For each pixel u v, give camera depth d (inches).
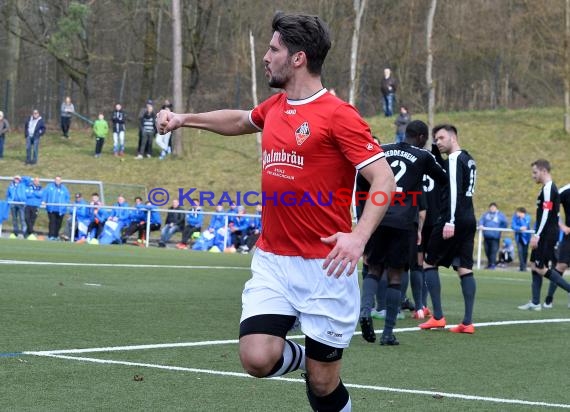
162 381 371.6
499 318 696.4
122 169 2340.1
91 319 554.3
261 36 2979.8
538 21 2583.7
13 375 367.2
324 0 2881.4
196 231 1642.5
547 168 789.2
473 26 2849.4
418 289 676.1
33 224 1681.8
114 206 1652.3
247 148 2514.8
